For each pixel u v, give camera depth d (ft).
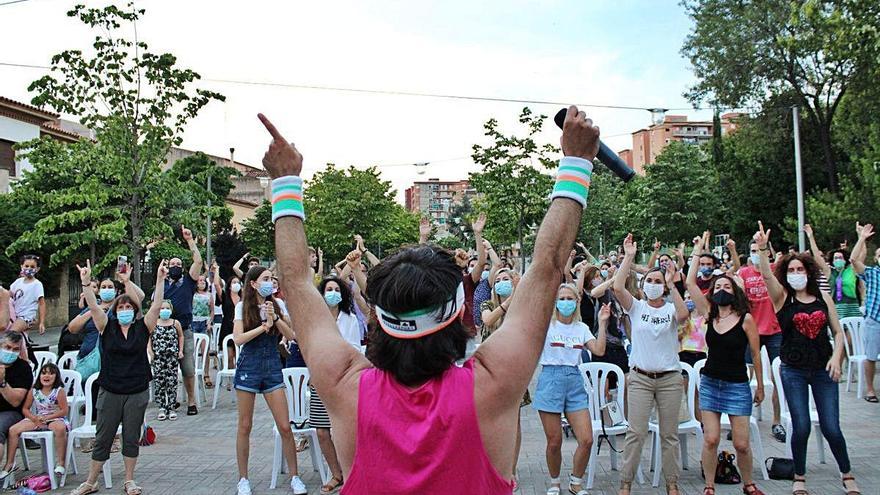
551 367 21.35
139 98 49.96
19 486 23.66
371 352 5.58
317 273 39.19
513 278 24.98
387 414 5.25
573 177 5.76
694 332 28.84
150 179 50.67
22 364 24.79
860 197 79.41
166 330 35.06
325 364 5.67
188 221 54.19
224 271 98.58
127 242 51.47
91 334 30.96
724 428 26.61
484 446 5.18
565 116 5.92
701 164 126.93
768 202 115.14
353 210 124.77
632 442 20.77
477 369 5.36
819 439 24.66
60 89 48.26
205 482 24.45
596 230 143.13
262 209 131.54
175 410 35.24
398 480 5.11
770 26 93.76
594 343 21.66
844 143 95.25
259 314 22.74
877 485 21.93
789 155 111.65
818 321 20.68
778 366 26.27
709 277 32.68
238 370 22.65
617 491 22.40
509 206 64.18
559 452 21.45
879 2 53.21
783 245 116.67
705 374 21.08
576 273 36.68
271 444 29.78
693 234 123.44
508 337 5.45
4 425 24.07
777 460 23.25
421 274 5.37
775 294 21.47
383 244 136.56
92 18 48.06
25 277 33.99
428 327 5.34
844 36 55.26
